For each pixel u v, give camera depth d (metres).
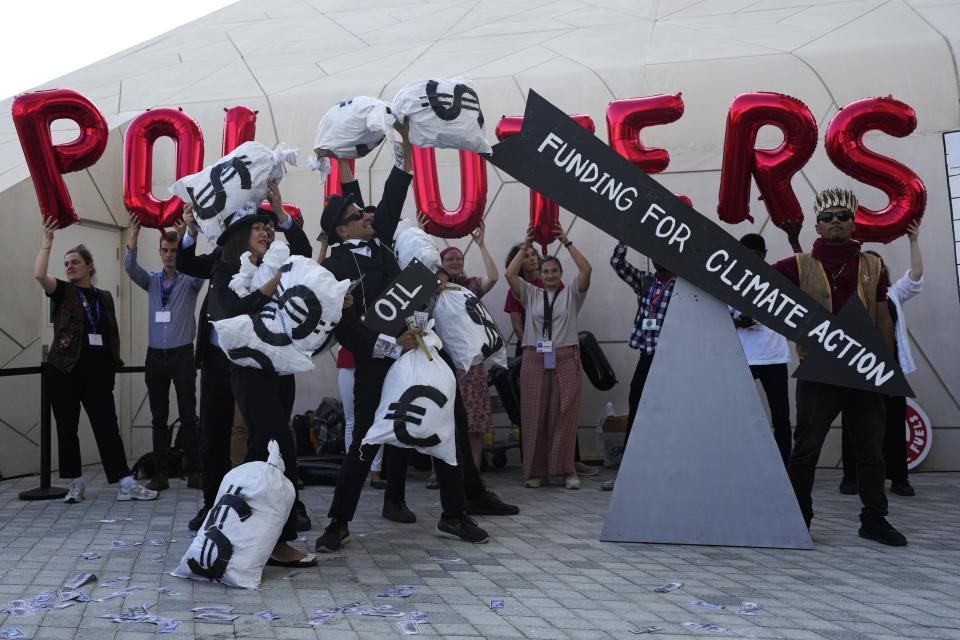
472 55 9.30
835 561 4.14
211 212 4.45
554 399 6.70
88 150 5.89
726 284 4.62
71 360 5.92
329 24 11.16
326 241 4.61
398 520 5.16
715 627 3.04
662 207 4.66
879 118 5.13
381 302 4.18
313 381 8.33
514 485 6.87
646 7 10.21
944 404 7.57
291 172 8.60
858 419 4.63
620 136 5.81
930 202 7.69
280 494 3.77
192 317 6.73
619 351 8.08
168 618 3.13
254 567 3.63
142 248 8.80
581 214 4.68
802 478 4.60
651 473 4.62
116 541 4.59
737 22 9.25
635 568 4.00
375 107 4.49
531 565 4.05
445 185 8.45
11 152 8.56
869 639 2.91
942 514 5.47
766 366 6.11
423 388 4.28
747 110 5.09
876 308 4.57
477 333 4.73
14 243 7.51
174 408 8.52
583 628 3.05
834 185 7.88
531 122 4.68
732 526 4.52
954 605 3.34
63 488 6.47
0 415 7.32
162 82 9.86
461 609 3.29
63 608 3.27
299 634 2.96
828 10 9.11
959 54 7.84
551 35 9.66
